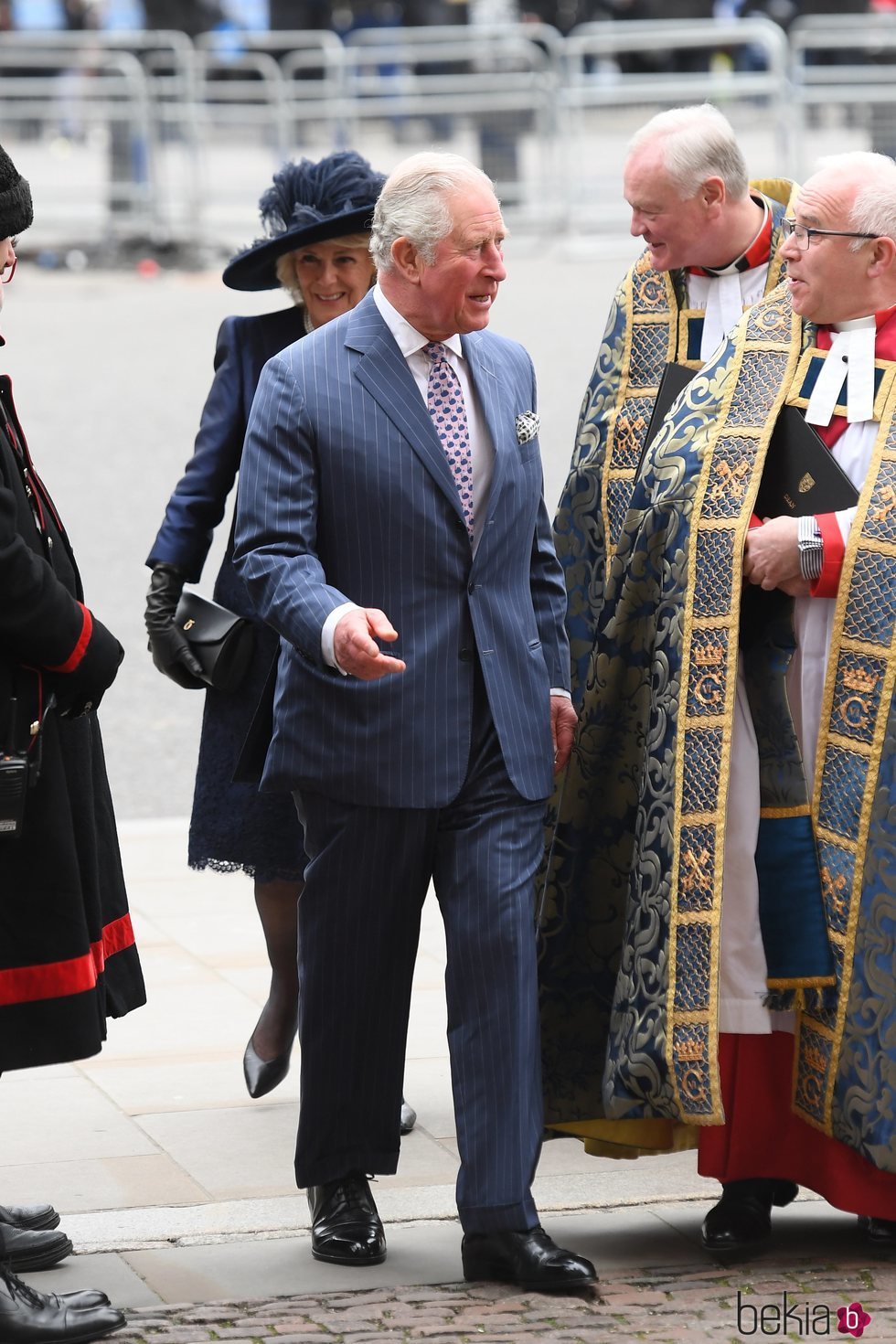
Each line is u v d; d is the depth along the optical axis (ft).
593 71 119.14
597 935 26.71
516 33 120.57
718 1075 24.56
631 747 26.37
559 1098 26.81
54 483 74.49
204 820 30.01
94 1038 22.57
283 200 29.45
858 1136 24.49
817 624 25.04
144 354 94.79
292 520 24.12
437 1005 35.06
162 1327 23.04
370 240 26.66
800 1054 25.13
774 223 29.25
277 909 30.17
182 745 52.49
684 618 25.08
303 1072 25.48
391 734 24.21
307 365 24.43
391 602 24.34
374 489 24.12
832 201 24.68
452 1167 28.63
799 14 127.34
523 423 25.03
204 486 29.66
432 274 23.82
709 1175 25.79
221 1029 34.09
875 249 24.72
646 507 25.96
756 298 29.37
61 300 110.11
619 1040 25.38
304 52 122.21
